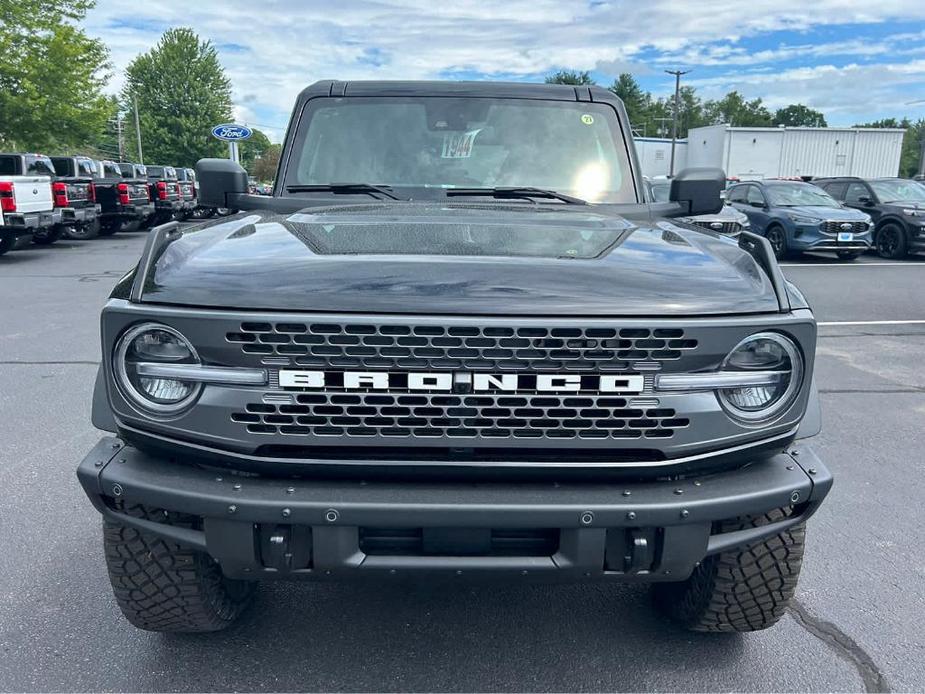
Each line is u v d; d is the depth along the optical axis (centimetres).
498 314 194
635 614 297
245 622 288
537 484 207
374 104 369
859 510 391
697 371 201
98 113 2780
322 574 207
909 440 493
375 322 191
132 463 213
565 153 363
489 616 295
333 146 362
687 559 210
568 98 375
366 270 204
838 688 256
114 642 274
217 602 262
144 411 204
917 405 569
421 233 246
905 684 258
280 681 255
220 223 279
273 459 202
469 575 206
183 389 202
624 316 196
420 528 203
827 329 854
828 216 1430
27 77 2617
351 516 198
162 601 248
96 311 910
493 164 359
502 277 203
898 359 714
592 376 198
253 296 197
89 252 1662
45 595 303
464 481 206
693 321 197
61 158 1912
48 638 276
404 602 304
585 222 278
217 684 253
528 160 360
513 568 205
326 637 280
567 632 285
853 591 315
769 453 216
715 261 228
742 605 255
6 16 2608
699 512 204
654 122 11138
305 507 198
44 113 2655
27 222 1418
